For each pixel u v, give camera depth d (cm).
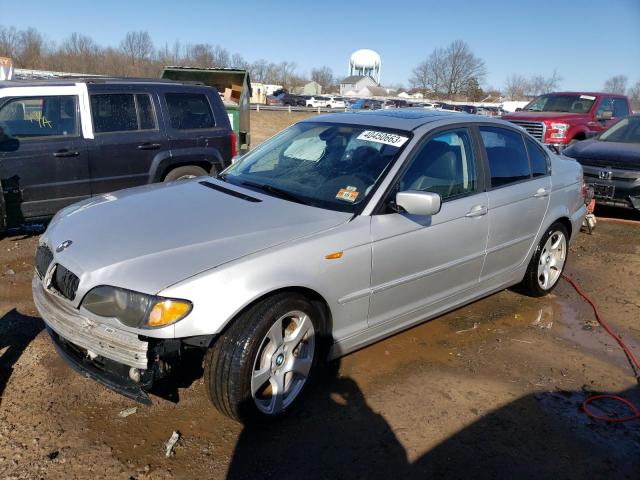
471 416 334
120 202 368
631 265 641
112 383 282
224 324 276
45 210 616
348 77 9506
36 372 354
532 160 480
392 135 390
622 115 1380
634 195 791
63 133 621
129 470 276
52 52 6297
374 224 341
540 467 295
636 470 297
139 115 671
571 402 356
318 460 290
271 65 9962
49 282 310
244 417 297
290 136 445
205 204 354
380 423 323
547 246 506
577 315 494
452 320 466
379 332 369
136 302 271
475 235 410
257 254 293
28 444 289
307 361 324
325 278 315
